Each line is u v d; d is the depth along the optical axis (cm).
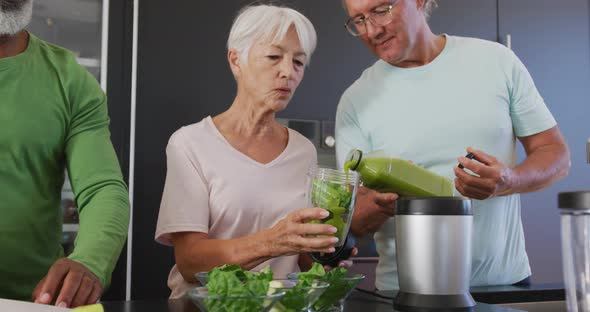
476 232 162
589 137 302
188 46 249
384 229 165
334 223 105
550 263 286
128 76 238
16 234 124
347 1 166
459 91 166
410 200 105
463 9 287
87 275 105
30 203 126
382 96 172
